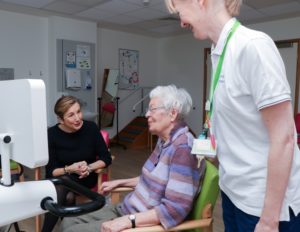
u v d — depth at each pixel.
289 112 0.75
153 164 1.44
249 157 0.86
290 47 5.02
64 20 5.04
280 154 0.74
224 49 0.88
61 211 0.75
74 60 5.20
